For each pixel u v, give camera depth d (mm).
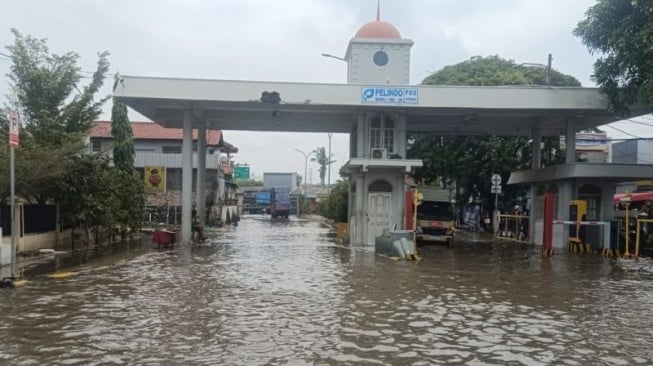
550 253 20297
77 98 20438
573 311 9773
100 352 6766
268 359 6566
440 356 6828
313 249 21797
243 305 9820
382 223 23766
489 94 22109
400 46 25734
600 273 15227
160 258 17562
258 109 24344
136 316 8805
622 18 19078
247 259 17594
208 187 45250
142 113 25469
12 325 8133
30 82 19719
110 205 21531
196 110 24938
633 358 6867
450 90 22141
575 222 21875
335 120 27766
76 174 19266
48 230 19156
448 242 25312
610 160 42125
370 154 23578
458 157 34906
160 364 6309
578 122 26031
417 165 22672
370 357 6723
